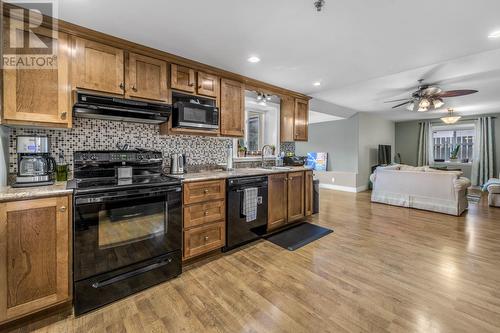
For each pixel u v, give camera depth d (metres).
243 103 3.24
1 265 1.46
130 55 2.23
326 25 1.98
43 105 1.79
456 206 4.19
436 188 4.45
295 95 4.16
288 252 2.71
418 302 1.81
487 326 1.56
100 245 1.77
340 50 2.46
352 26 2.00
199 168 3.05
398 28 2.03
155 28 1.99
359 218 4.06
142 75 2.30
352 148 6.90
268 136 4.38
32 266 1.55
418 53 2.55
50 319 1.63
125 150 2.37
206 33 2.09
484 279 2.13
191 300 1.85
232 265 2.41
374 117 7.50
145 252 2.00
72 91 1.92
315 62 2.77
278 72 3.09
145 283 1.99
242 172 3.02
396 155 8.67
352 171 6.93
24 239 1.52
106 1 1.62
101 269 1.78
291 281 2.11
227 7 1.72
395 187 5.01
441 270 2.29
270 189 3.16
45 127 1.90
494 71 3.19
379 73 3.17
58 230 1.63
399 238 3.13
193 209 2.36
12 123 1.70
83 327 1.57
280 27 2.01
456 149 7.63
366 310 1.72
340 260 2.51
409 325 1.57
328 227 3.58
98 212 1.76
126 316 1.67
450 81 3.64
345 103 5.45
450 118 6.22
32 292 1.55
